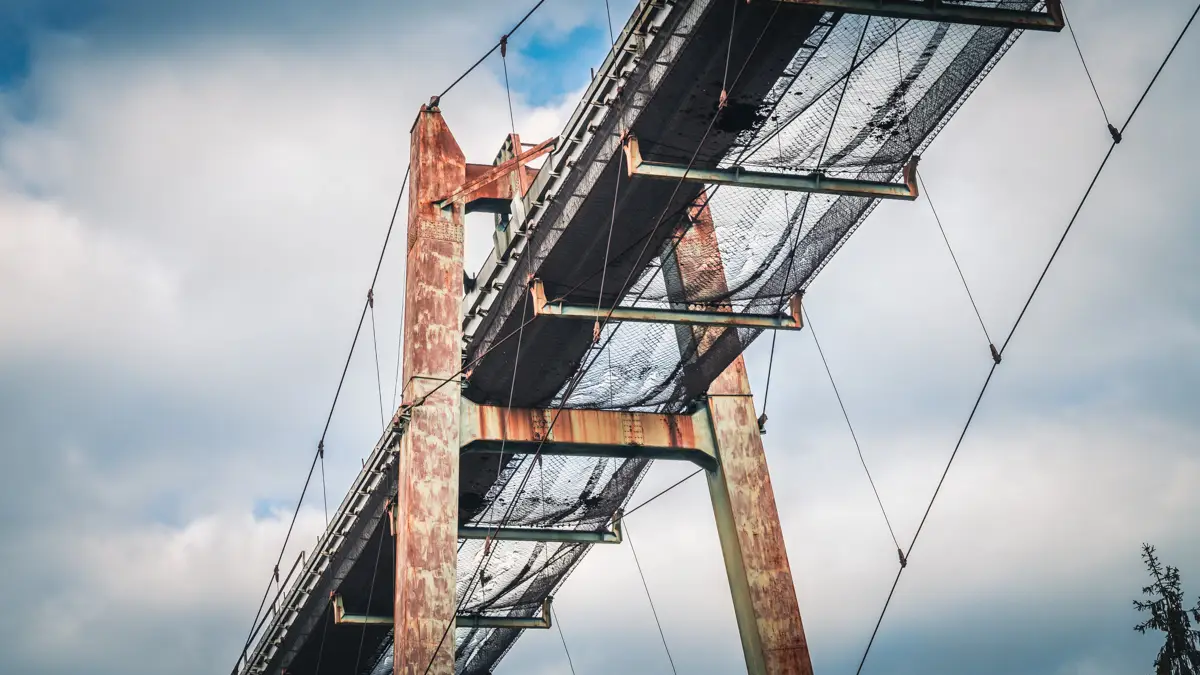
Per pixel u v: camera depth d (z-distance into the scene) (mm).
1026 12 24109
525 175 34906
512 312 32281
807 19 24234
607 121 27812
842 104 25672
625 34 26984
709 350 32031
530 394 34531
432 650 30297
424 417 32281
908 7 23641
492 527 36781
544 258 30484
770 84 25578
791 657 31719
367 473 36438
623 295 30672
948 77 25141
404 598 30625
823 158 26703
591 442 33688
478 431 33219
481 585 39562
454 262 34156
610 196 28438
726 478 33812
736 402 34906
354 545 39219
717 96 25938
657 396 34281
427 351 32969
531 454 34250
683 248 29438
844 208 27750
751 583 32531
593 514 37438
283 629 45438
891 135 26281
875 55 24719
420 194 34719
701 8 24547
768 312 30547
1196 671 41906
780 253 28938
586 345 32219
